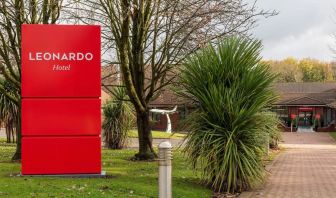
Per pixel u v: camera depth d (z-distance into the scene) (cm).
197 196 1037
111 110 2481
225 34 1631
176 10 1612
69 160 1195
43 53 1188
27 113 1185
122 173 1316
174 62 1659
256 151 1153
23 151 1182
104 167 1481
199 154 1138
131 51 1658
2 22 1535
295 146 3581
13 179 1116
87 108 1201
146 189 1045
